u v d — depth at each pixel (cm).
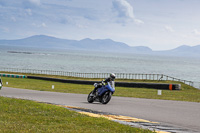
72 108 1493
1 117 1093
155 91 3538
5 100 1567
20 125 935
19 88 3450
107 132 877
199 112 1434
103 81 1777
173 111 1455
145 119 1217
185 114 1360
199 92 3653
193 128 1046
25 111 1255
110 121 1073
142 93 3039
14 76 7550
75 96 2388
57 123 1012
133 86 4516
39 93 2675
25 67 14800
